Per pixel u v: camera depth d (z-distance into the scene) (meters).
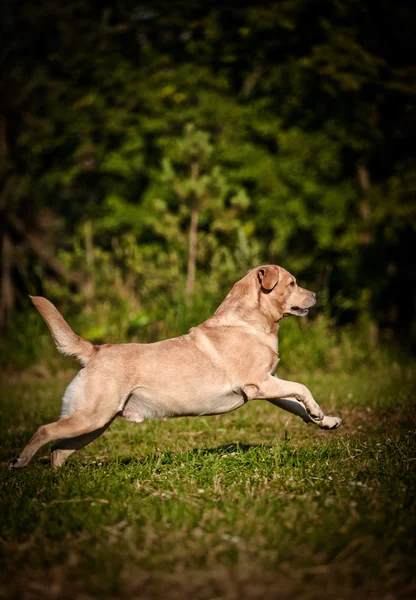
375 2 17.59
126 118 18.86
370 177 19.39
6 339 15.70
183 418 8.45
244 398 5.90
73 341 5.66
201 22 18.14
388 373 12.65
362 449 5.84
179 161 18.00
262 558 3.62
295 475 5.11
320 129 18.31
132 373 5.61
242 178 18.00
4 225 20.08
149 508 4.44
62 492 4.86
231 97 18.50
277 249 17.81
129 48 19.70
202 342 5.83
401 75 16.91
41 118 20.45
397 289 20.19
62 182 20.27
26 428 8.21
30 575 3.59
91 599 3.32
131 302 14.66
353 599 3.22
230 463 5.57
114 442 7.29
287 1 17.31
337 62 16.59
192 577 3.46
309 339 13.93
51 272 20.83
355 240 17.88
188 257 15.16
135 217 18.56
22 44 20.23
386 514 4.15
